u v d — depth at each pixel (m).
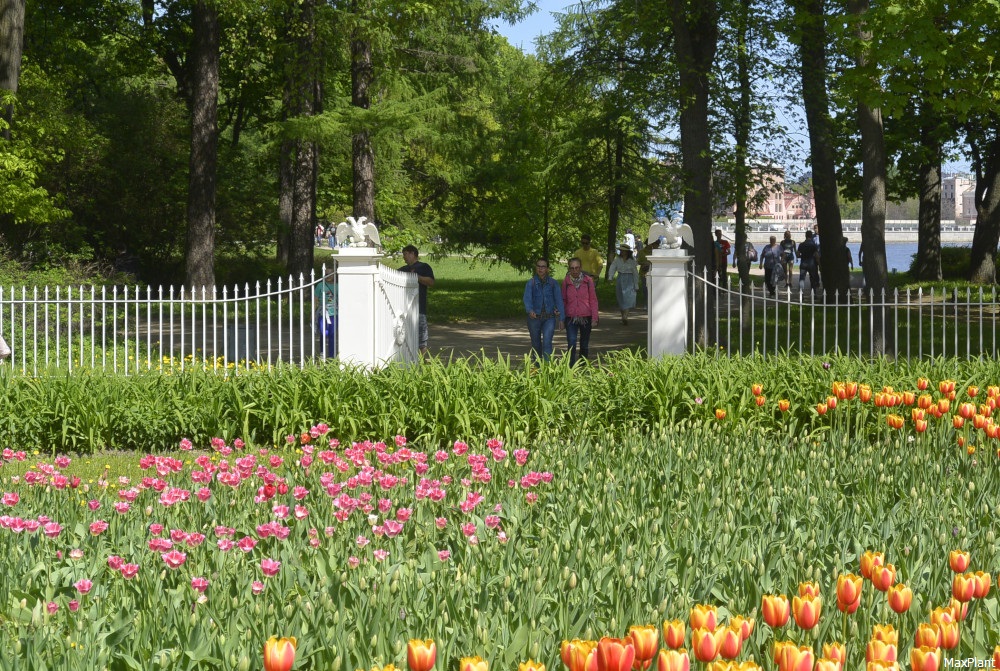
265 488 5.29
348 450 6.50
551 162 30.47
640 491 5.94
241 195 31.22
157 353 16.44
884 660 2.62
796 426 9.66
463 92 31.39
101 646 3.42
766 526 5.09
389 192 30.97
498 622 3.61
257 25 25.50
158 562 4.50
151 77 31.62
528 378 9.99
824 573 4.33
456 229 37.66
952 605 3.28
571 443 7.84
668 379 9.90
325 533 4.72
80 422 9.84
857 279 31.98
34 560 4.57
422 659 2.66
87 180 28.39
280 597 3.96
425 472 6.02
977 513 5.59
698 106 17.55
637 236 42.72
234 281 30.83
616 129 27.77
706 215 17.53
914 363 10.71
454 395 9.84
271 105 33.34
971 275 29.00
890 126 27.53
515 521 5.04
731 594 4.07
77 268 20.42
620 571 4.05
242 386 10.24
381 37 22.50
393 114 22.75
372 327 12.43
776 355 10.73
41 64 26.38
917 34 13.30
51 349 14.84
